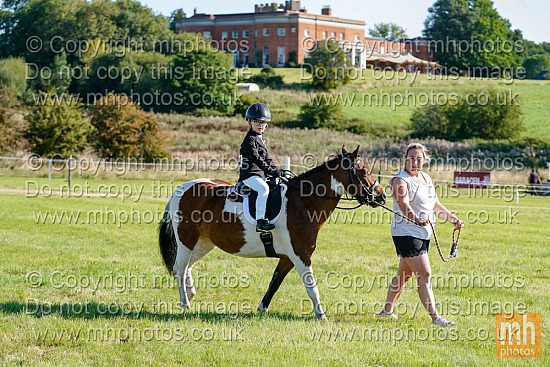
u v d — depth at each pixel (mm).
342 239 13836
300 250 7078
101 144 34938
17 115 40281
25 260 10359
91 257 10961
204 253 8133
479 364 5523
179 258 7824
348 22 94062
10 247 11570
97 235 13594
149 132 35406
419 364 5504
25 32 84188
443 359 5621
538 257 11852
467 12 96188
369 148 42656
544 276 9992
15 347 5820
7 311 7082
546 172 38812
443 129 48250
